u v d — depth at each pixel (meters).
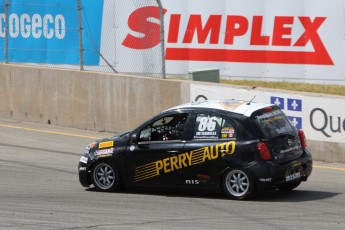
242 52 76.88
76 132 66.50
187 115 42.03
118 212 38.28
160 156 42.25
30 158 55.72
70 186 46.25
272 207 38.72
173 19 78.06
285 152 40.50
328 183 46.16
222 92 58.00
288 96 54.34
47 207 39.91
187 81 60.94
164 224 35.12
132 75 65.56
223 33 77.12
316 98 53.16
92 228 34.62
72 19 71.56
